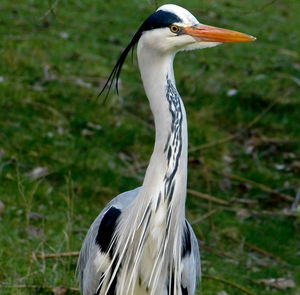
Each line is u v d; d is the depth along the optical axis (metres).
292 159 14.38
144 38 6.04
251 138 15.02
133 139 13.90
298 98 17.17
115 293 6.61
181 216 6.21
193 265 6.75
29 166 12.09
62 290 8.83
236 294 9.66
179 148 6.04
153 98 6.09
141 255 6.34
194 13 10.14
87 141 13.37
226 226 11.66
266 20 23.44
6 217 10.52
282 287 10.02
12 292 8.74
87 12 20.91
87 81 15.99
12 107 14.00
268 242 11.38
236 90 17.03
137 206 6.26
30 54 16.70
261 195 12.81
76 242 10.09
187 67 18.30
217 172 13.28
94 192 11.71
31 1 20.58
